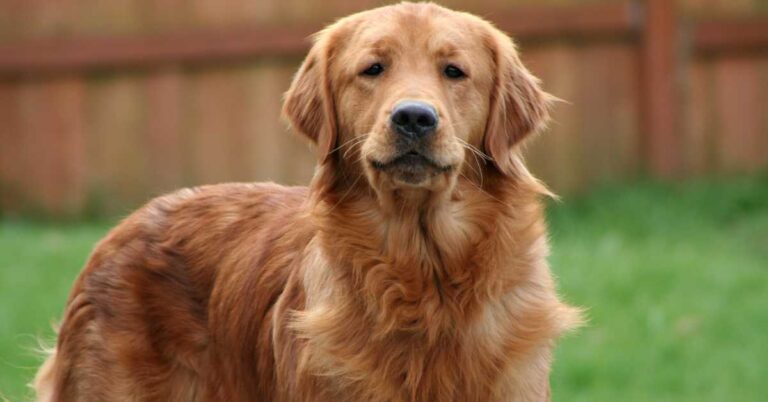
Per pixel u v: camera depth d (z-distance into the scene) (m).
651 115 21.25
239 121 20.86
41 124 20.84
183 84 20.78
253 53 20.69
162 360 9.20
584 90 21.20
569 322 8.37
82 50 20.64
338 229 8.31
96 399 9.34
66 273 16.27
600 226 19.66
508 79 8.67
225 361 9.06
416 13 8.42
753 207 20.42
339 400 8.16
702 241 18.78
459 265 8.14
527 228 8.30
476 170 8.38
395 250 8.16
